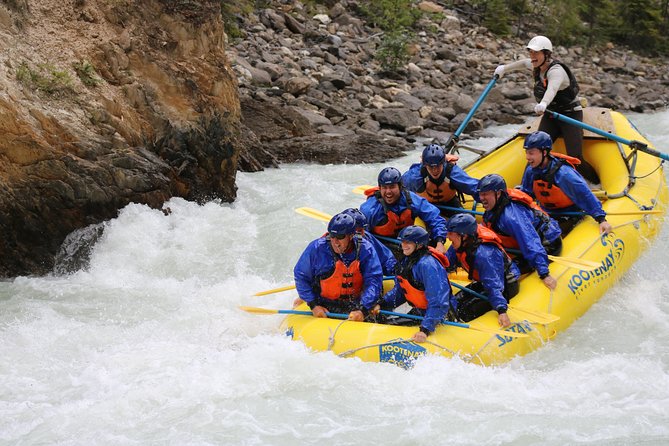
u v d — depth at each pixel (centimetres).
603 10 2320
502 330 617
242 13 1830
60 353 645
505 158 905
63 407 555
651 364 619
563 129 888
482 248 626
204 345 658
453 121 1548
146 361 620
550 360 634
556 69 858
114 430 526
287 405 549
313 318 640
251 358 604
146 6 999
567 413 539
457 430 519
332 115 1465
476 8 2347
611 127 913
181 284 805
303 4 2034
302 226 928
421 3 2266
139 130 941
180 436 516
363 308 629
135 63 970
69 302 755
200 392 567
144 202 906
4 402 564
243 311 726
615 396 568
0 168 811
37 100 859
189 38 1009
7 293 775
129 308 742
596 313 711
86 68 921
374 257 632
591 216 746
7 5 902
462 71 1872
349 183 1122
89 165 859
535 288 675
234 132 1023
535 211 698
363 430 521
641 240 806
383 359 593
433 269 597
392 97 1619
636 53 2319
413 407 546
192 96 988
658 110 1761
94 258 842
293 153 1262
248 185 1091
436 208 690
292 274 827
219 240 892
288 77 1589
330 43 1836
